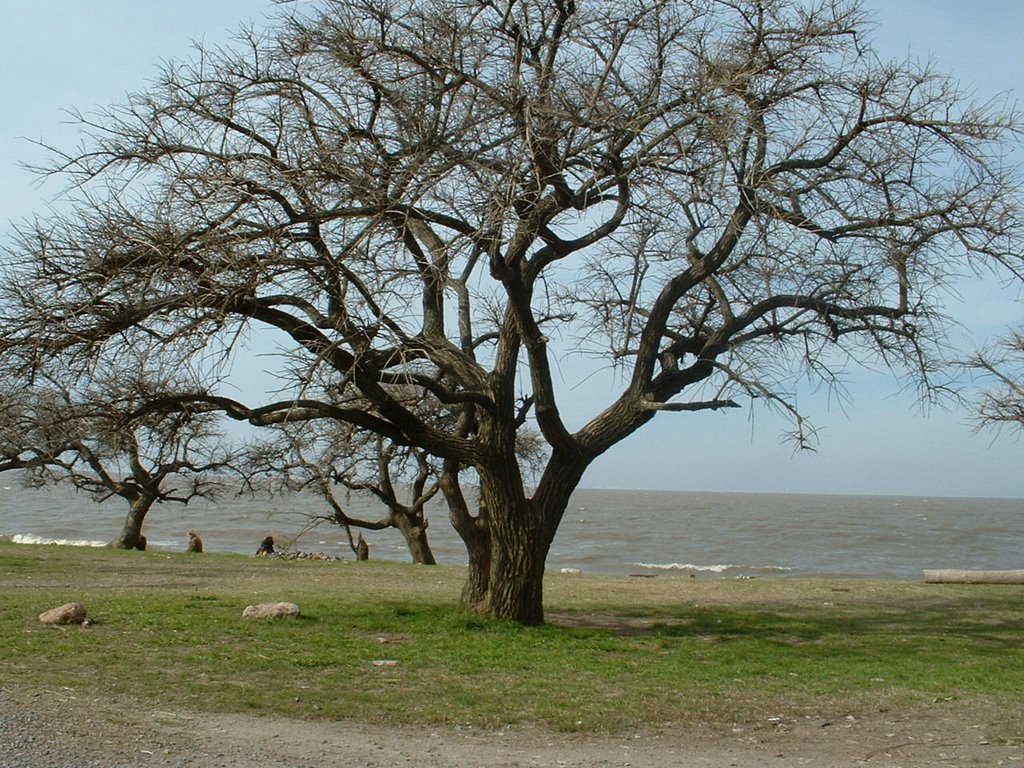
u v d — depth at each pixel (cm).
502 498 1372
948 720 885
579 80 1220
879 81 1265
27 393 1348
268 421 1263
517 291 1281
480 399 1326
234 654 1093
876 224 1312
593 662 1123
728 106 1177
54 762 631
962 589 2230
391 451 3058
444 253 1113
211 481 3428
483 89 1191
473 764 696
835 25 1239
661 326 1390
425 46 1229
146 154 1212
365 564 2859
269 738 744
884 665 1173
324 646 1164
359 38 1221
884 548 7419
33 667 975
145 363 1109
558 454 1396
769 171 1263
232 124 1255
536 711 869
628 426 1390
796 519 12850
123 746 686
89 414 1202
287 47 1256
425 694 923
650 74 1270
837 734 829
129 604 1516
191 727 764
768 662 1173
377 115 1291
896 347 1416
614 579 2556
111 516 8600
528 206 1230
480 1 1250
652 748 767
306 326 1200
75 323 1122
